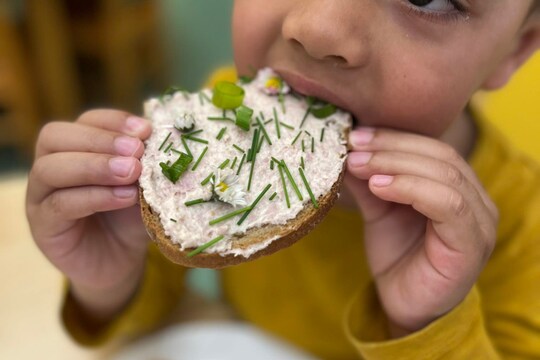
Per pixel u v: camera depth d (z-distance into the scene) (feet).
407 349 0.88
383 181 0.80
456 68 0.82
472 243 0.82
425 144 0.84
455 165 0.85
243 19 0.85
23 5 2.10
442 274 0.83
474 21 0.80
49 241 0.89
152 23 2.44
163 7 2.49
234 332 1.05
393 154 0.82
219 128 0.76
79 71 2.44
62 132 0.83
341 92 0.81
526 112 1.38
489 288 1.06
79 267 0.93
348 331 0.94
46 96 2.32
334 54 0.75
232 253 0.68
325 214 0.73
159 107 0.81
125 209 0.93
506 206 1.08
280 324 1.19
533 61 1.37
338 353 1.19
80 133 0.82
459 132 1.08
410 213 0.91
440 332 0.87
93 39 2.27
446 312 0.87
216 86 0.79
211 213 0.69
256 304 1.21
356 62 0.76
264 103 0.82
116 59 2.33
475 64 0.83
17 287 1.10
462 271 0.83
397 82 0.80
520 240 1.06
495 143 1.12
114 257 0.97
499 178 1.09
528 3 0.85
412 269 0.88
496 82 0.98
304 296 1.17
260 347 1.03
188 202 0.69
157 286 1.10
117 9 2.22
